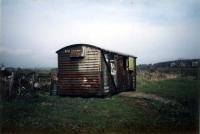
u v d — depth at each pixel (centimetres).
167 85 1392
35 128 1042
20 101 1224
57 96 1339
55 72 1392
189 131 1093
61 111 1100
